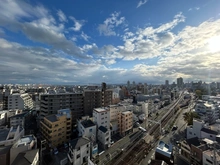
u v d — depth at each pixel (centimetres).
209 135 4144
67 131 4819
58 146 4481
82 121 5228
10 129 4084
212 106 6819
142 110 8375
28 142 3494
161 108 10744
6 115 6375
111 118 6381
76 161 3312
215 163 2636
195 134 4616
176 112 9200
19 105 8425
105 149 4347
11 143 3578
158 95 14562
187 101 12406
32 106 10381
